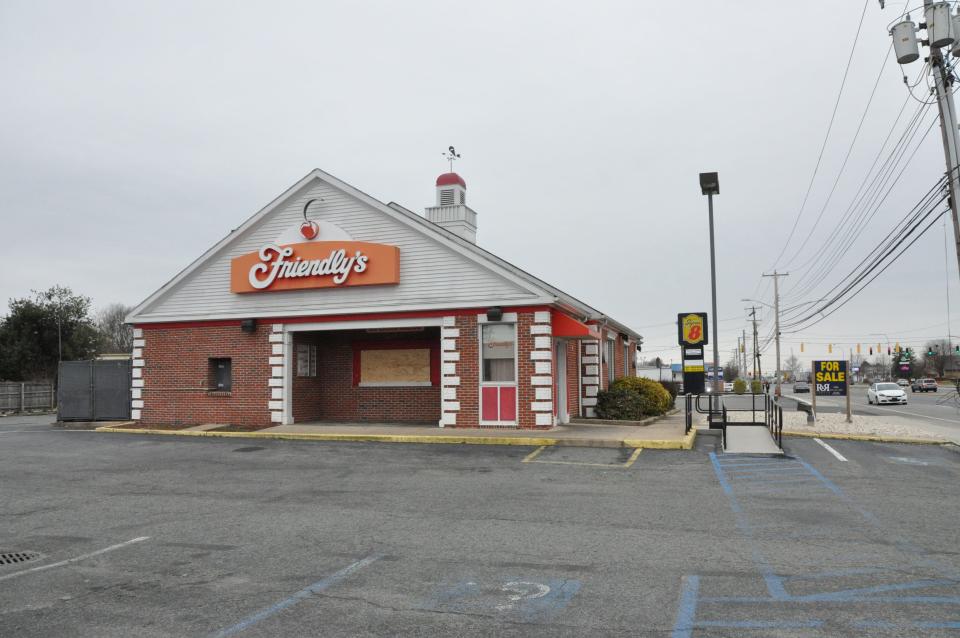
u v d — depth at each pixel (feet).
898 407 134.41
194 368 69.41
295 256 65.98
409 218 62.95
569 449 50.37
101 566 23.03
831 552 23.82
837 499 33.04
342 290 64.85
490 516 29.78
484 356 60.85
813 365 72.79
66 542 26.25
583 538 25.94
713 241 66.59
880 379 426.51
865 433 60.34
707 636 16.48
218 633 17.02
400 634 16.78
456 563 22.81
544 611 18.25
